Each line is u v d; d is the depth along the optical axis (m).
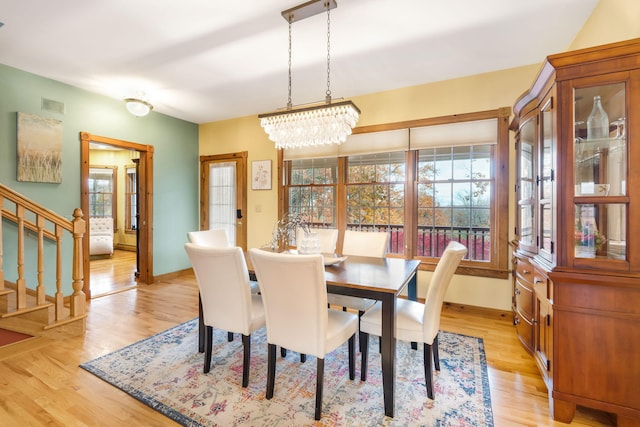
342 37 2.66
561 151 1.74
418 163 3.78
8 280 3.20
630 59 1.58
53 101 3.54
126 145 4.32
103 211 7.56
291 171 4.69
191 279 4.89
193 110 4.71
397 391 1.99
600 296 1.64
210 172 5.36
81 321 2.82
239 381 2.10
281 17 2.38
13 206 3.21
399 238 3.89
